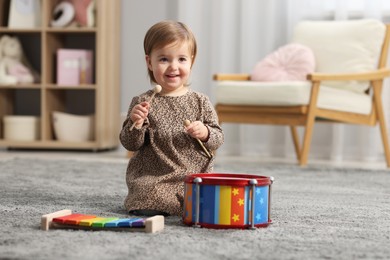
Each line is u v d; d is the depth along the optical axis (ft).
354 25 12.47
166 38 5.74
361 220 5.68
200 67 14.08
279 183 8.54
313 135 13.79
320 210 6.22
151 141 5.80
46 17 13.67
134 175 5.88
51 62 14.06
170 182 5.74
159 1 14.48
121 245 4.37
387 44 12.19
